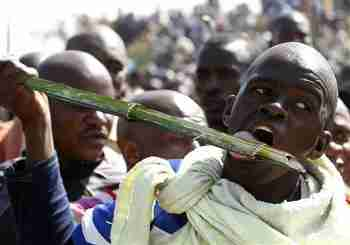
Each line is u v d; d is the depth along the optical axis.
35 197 2.61
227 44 5.91
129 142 3.95
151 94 4.15
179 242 2.54
